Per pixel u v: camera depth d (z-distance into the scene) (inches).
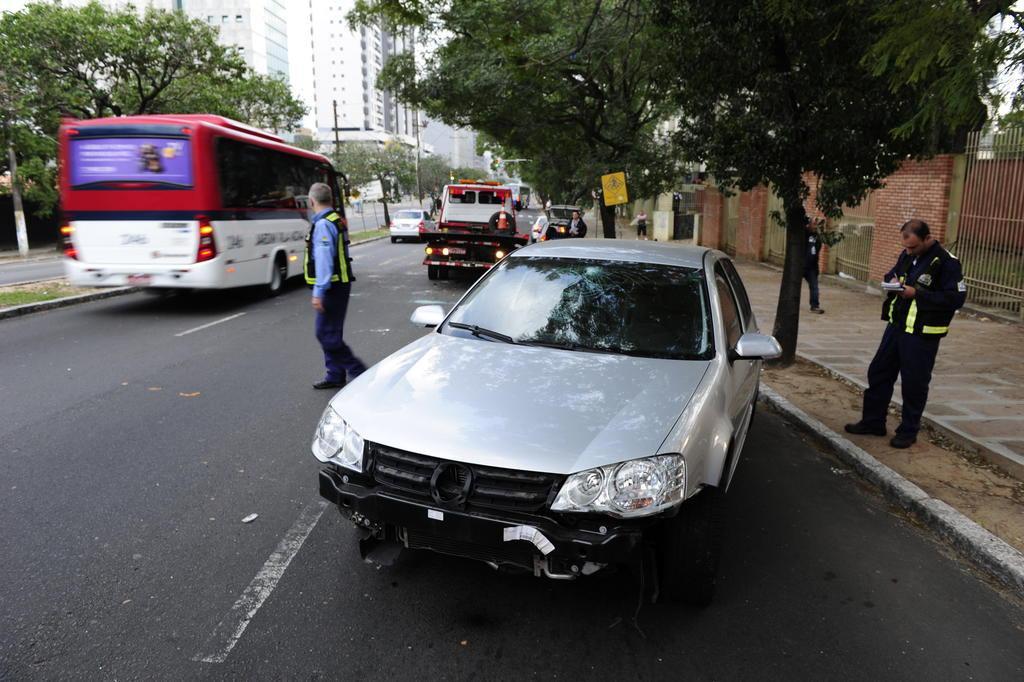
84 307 473.1
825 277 683.4
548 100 719.1
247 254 484.1
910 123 191.9
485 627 121.3
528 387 130.0
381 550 126.8
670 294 164.2
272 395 260.8
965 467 201.8
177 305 486.9
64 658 110.1
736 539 158.9
